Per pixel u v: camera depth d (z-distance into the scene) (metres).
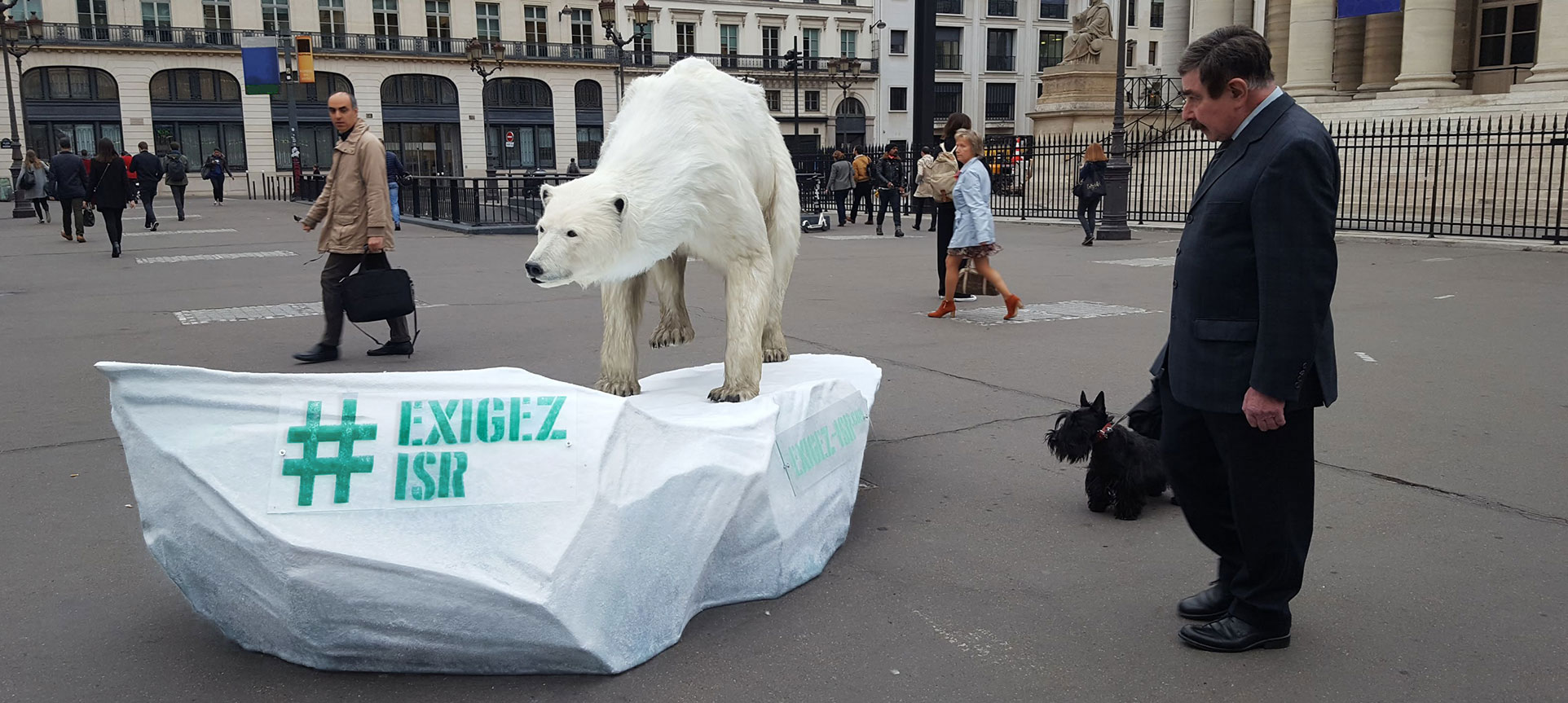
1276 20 28.00
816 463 3.95
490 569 2.84
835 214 27.28
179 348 8.34
